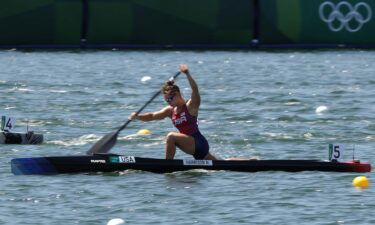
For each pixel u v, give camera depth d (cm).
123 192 5638
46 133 8012
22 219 4984
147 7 18275
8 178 6025
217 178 6059
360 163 6312
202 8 18488
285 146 7444
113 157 6241
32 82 12331
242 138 7800
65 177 6078
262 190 5700
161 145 7425
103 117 9125
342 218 5019
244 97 10819
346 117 9144
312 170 6312
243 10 18688
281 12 18875
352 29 19225
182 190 5691
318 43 19150
